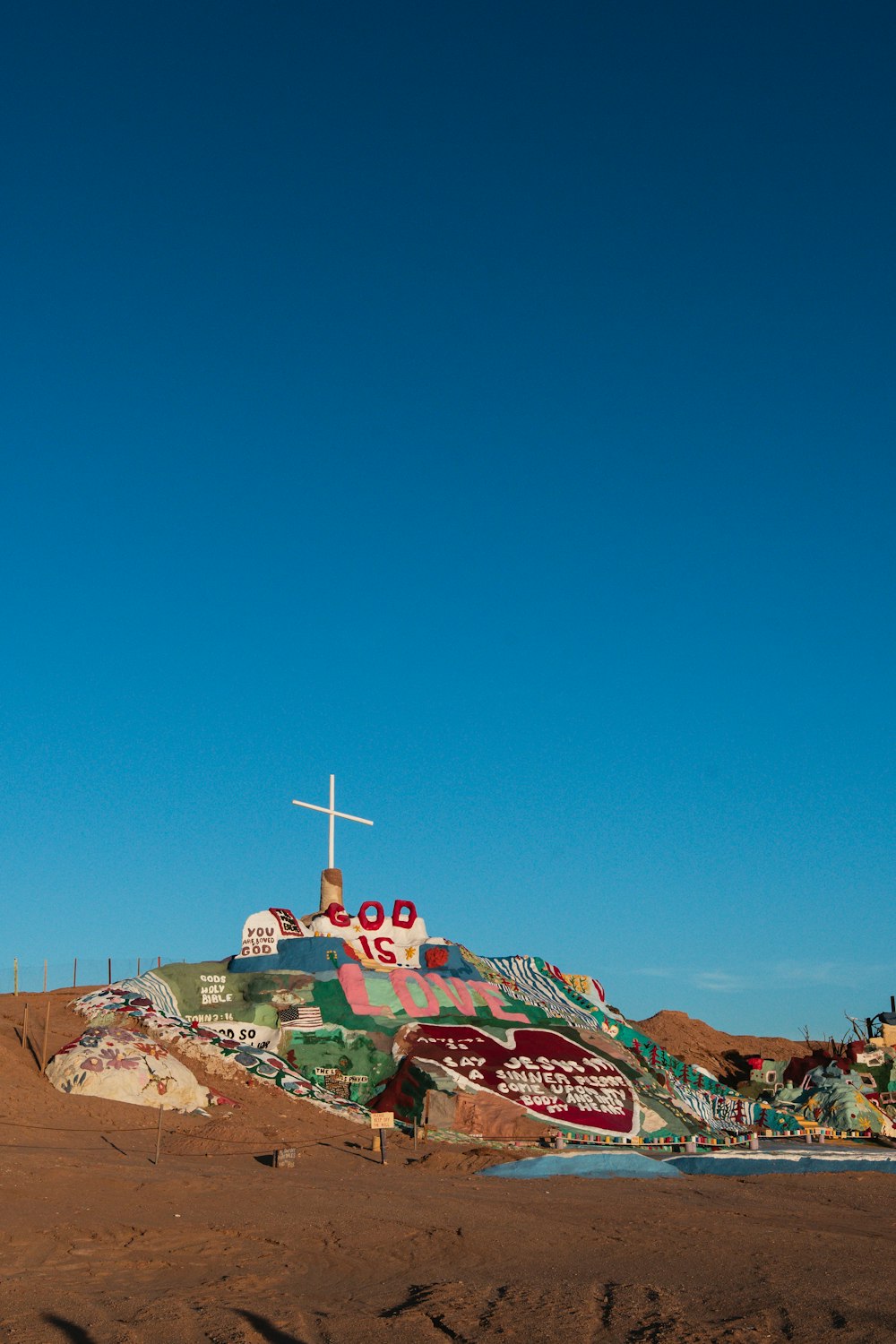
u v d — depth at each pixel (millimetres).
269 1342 17234
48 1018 39188
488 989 52531
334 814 54438
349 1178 31016
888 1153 41875
